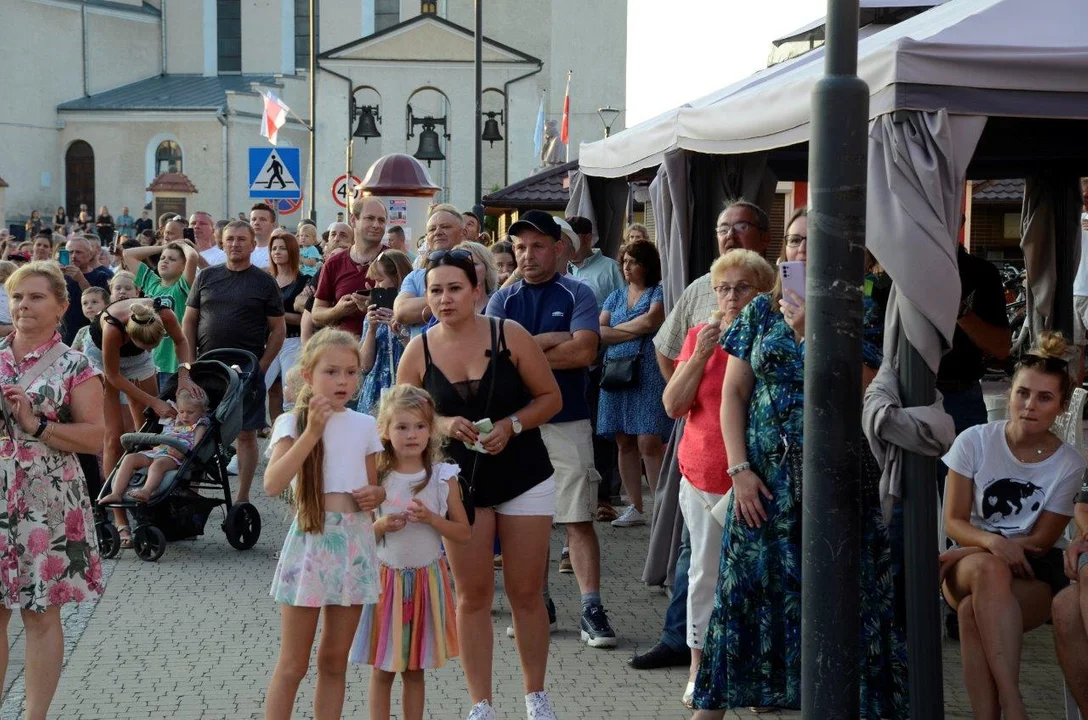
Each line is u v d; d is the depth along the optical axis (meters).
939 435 5.12
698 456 5.90
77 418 5.62
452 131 43.28
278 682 5.13
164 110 56.25
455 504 5.36
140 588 8.27
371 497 5.10
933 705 5.26
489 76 43.22
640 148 8.55
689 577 6.10
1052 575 5.62
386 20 57.28
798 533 5.21
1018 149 7.70
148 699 6.14
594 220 11.49
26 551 5.47
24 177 56.50
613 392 9.25
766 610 5.22
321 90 42.78
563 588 8.27
